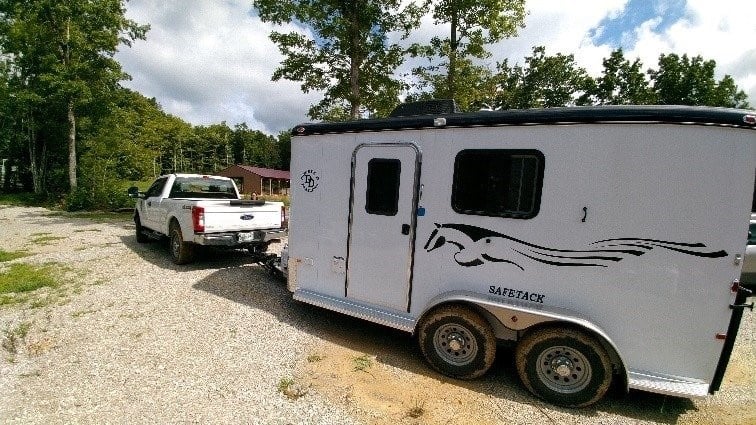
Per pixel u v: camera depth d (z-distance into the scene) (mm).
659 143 3021
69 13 16969
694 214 2959
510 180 3543
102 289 5973
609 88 25484
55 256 8188
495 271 3652
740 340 4961
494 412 3189
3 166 26125
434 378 3717
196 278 6613
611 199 3182
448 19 11297
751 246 6512
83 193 19031
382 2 11203
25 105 19609
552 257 3408
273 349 4168
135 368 3666
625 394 3564
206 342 4270
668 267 3047
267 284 6441
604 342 3174
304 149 4852
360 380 3607
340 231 4578
